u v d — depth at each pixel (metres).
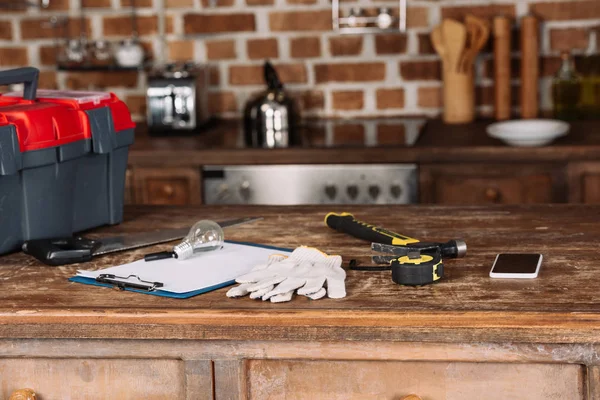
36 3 4.37
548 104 4.18
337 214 2.18
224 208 2.45
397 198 3.55
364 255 1.92
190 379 1.63
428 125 4.04
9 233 1.97
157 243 2.06
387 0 4.18
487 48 4.15
